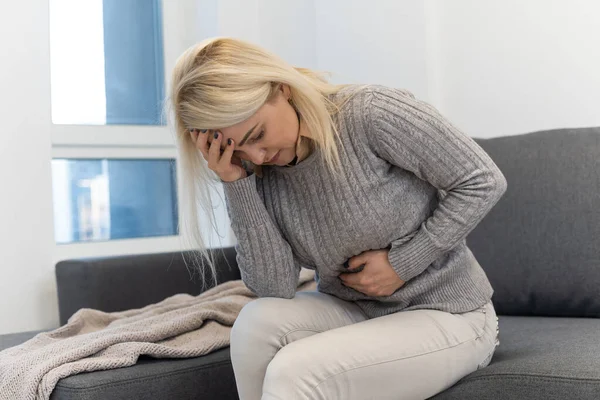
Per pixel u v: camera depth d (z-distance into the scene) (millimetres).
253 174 1528
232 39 1398
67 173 3021
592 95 2418
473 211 1440
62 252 2904
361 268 1534
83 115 3102
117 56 3193
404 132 1418
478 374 1452
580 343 1568
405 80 2836
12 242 2682
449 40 2762
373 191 1460
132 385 1598
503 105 2637
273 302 1519
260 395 1458
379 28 2910
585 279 1944
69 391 1539
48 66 2781
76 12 3100
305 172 1487
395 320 1476
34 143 2738
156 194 3238
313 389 1300
